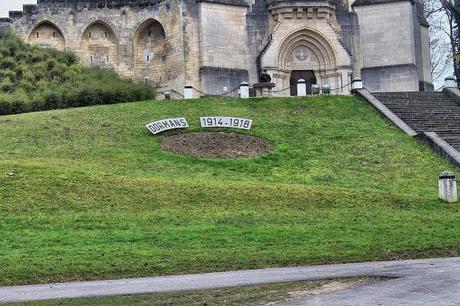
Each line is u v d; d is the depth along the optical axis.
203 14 56.25
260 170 34.69
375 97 46.41
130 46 59.69
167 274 18.83
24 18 59.22
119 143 37.16
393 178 34.09
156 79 58.97
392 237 22.58
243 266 19.44
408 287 14.57
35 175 29.08
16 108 47.81
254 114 42.69
